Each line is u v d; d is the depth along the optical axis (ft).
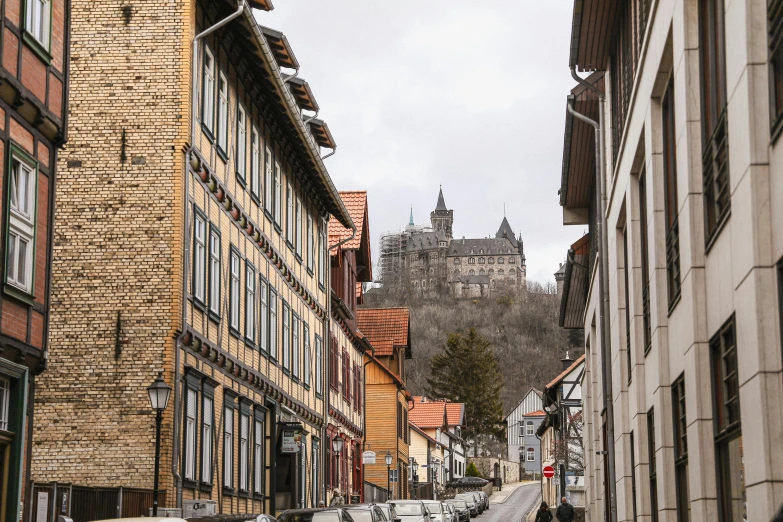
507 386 571.69
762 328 33.42
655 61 54.60
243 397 88.99
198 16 76.74
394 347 196.95
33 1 53.31
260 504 95.71
